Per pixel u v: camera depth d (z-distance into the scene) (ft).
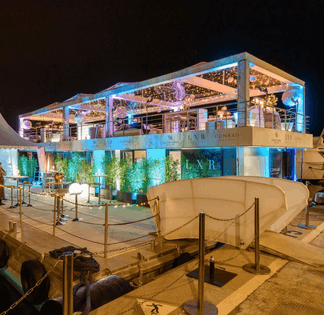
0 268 21.58
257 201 16.56
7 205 35.06
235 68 36.94
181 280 15.20
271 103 37.45
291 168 41.73
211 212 19.76
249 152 31.37
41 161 43.19
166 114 38.14
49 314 12.49
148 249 19.10
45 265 16.81
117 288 13.96
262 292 14.02
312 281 15.33
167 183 21.09
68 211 32.07
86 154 50.26
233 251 19.75
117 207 35.12
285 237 21.59
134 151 41.32
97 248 19.27
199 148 33.27
